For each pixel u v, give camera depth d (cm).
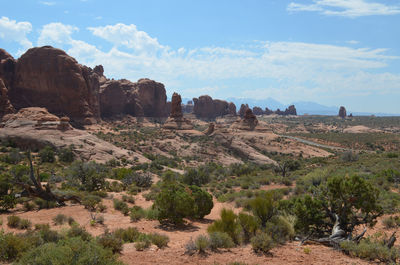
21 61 12888
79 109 13075
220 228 1036
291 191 2653
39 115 8381
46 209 1853
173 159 9469
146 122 19738
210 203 1786
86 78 13825
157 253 859
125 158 7650
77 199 2072
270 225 1074
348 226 1175
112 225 1441
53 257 596
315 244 1011
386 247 838
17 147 7294
